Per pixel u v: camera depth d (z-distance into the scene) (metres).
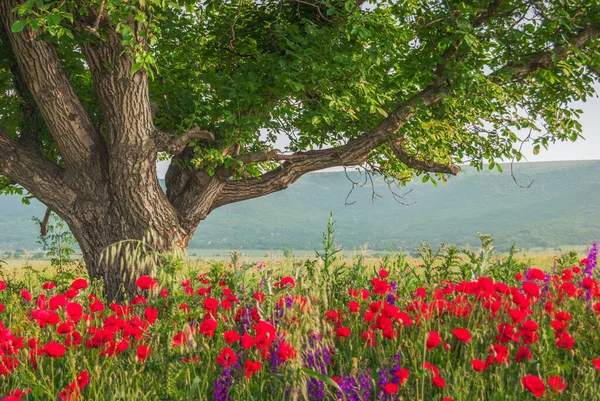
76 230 7.93
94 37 6.92
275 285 3.81
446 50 8.54
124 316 3.83
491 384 3.02
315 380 2.73
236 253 4.15
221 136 8.49
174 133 8.55
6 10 6.76
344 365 3.20
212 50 9.33
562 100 9.48
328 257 4.82
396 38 8.62
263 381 2.79
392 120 8.82
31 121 8.79
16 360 3.14
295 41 7.83
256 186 9.05
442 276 4.93
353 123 9.83
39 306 4.05
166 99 8.91
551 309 4.12
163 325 3.50
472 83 7.80
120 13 5.90
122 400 2.82
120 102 7.35
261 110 8.38
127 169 7.59
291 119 10.07
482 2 8.44
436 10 8.28
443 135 8.91
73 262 9.05
